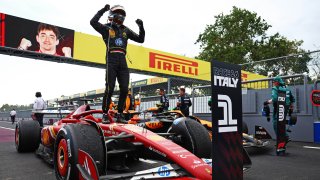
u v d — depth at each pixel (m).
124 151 3.23
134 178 2.59
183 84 15.16
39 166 4.85
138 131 3.35
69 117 4.77
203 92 10.57
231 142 2.27
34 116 8.10
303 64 9.12
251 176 4.07
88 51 11.63
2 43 9.79
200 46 32.25
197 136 3.63
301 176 4.07
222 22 31.75
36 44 10.44
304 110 8.12
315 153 6.12
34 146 6.14
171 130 3.91
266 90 9.14
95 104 11.58
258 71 10.77
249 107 9.63
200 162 2.71
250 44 30.53
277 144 5.88
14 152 6.28
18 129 6.14
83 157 2.76
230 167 2.24
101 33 4.05
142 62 13.22
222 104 2.24
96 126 3.19
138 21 4.35
